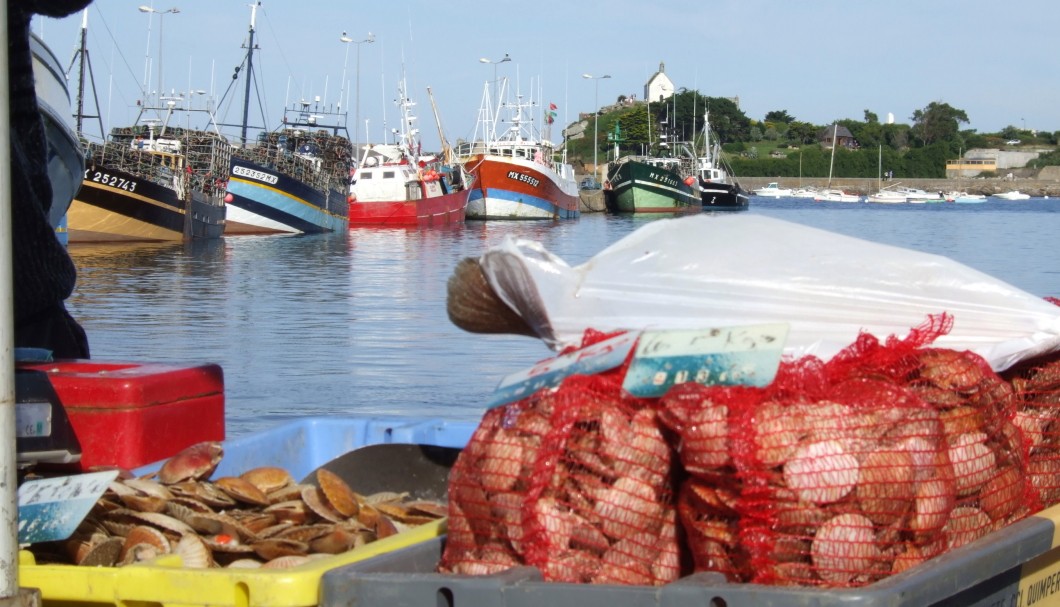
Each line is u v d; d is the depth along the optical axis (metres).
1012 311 3.46
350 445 5.01
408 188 56.06
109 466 4.03
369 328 16.00
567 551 2.88
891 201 117.31
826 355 3.22
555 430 2.89
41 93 7.86
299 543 3.31
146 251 35.38
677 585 2.50
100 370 4.36
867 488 2.71
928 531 2.82
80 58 41.78
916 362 3.12
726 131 160.12
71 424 4.09
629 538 2.88
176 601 2.73
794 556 2.71
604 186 80.56
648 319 3.33
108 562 3.16
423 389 11.23
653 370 2.92
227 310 18.45
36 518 3.08
